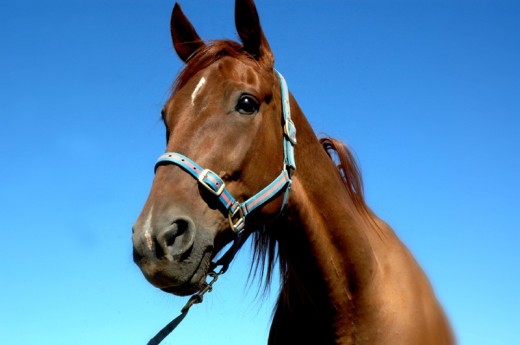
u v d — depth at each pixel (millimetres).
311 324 3879
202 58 3578
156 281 3000
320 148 3914
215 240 3297
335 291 3723
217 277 3424
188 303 3354
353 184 4133
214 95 3404
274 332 4090
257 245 4102
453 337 4027
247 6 3688
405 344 3631
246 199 3396
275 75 3742
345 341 3750
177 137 3320
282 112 3664
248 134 3402
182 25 4078
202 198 3225
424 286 3957
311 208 3695
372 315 3705
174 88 3559
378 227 4145
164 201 3107
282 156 3602
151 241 2992
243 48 3725
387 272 3879
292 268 3807
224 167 3295
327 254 3703
